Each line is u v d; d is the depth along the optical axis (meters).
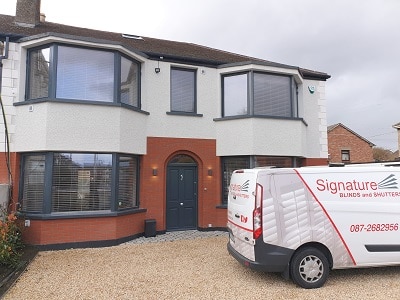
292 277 4.75
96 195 8.16
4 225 6.35
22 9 10.39
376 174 5.16
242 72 10.32
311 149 11.51
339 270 5.54
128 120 8.70
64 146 7.79
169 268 5.84
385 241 4.95
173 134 9.87
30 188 8.07
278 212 4.72
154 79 9.79
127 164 8.95
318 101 11.91
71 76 8.15
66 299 4.38
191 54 10.91
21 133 8.02
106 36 11.38
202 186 10.16
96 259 6.57
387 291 4.51
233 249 5.51
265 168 5.12
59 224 7.64
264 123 10.01
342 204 4.92
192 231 9.90
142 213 9.19
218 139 10.35
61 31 10.36
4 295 4.52
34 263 6.28
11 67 8.25
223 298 4.36
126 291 4.67
